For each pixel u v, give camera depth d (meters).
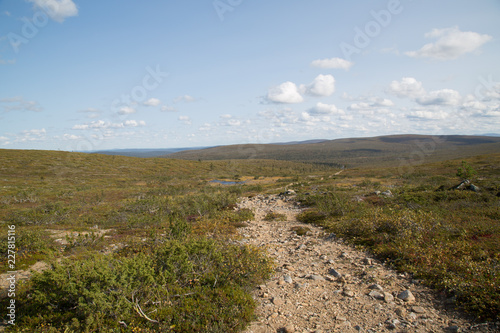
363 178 47.59
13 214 16.84
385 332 4.31
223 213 16.66
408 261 7.05
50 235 11.48
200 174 94.56
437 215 10.62
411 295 5.33
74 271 4.70
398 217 10.03
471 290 5.00
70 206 21.08
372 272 6.77
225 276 5.87
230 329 4.25
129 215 16.53
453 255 6.98
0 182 54.25
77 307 4.46
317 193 23.56
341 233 10.75
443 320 4.53
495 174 35.56
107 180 67.25
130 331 4.12
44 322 4.32
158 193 37.78
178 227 9.50
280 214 17.09
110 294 4.40
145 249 8.08
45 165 78.69
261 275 6.51
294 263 8.07
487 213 11.15
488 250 7.02
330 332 4.35
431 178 35.19
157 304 4.82
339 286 6.20
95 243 9.97
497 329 4.06
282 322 4.71
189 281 5.69
